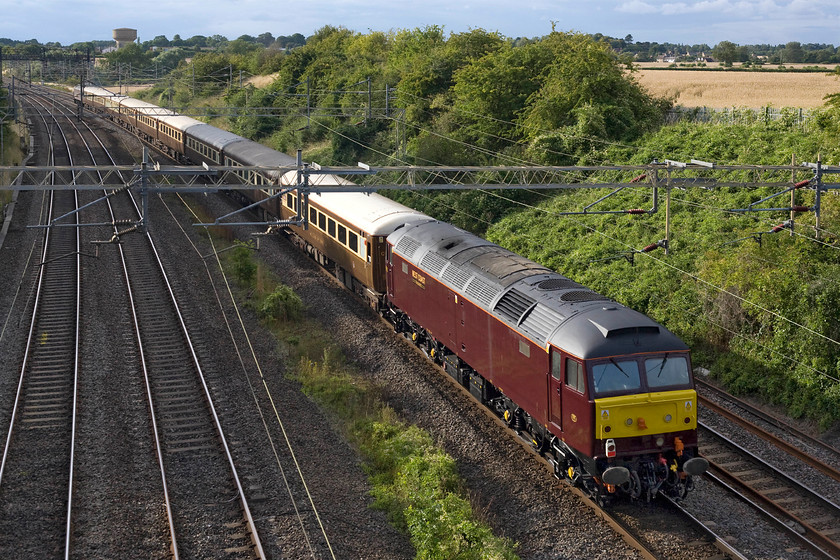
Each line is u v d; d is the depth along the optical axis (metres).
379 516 14.75
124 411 18.91
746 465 16.84
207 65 97.25
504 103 45.72
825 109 35.31
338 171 21.25
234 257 31.61
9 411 18.73
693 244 27.33
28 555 12.85
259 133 68.75
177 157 57.75
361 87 62.69
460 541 13.07
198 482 15.52
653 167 20.58
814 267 21.47
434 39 71.00
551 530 14.25
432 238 22.72
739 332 22.36
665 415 14.56
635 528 14.18
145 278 30.20
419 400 20.20
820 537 13.84
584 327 14.88
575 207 34.59
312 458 16.86
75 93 95.75
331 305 27.73
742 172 30.84
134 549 13.10
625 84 42.25
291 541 13.38
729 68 91.56
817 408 19.03
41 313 26.03
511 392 17.17
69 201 43.91
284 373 21.88
